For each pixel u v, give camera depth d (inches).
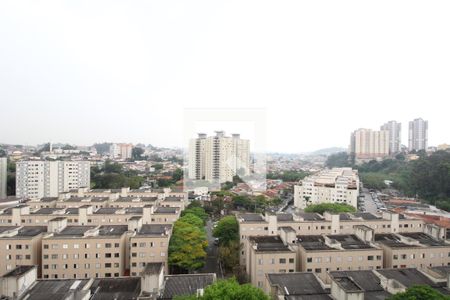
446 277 2886.3
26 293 2566.4
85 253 3895.2
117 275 3927.2
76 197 6993.1
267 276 2987.2
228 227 4854.8
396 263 3673.7
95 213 5280.5
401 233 4266.7
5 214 5162.4
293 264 3582.7
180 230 4308.6
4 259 3816.4
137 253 3964.1
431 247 3732.8
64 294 2554.1
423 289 2240.4
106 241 3919.8
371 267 3639.3
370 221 4879.4
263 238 4035.4
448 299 2171.5
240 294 2138.3
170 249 4057.6
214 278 2925.7
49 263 3850.9
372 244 3821.4
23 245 3828.7
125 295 2657.5
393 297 2271.2
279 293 2709.2
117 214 5246.1
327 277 3004.4
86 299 2541.8
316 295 2628.0
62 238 3870.6
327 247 3710.6
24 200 7460.6
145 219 5098.4
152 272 2659.9
